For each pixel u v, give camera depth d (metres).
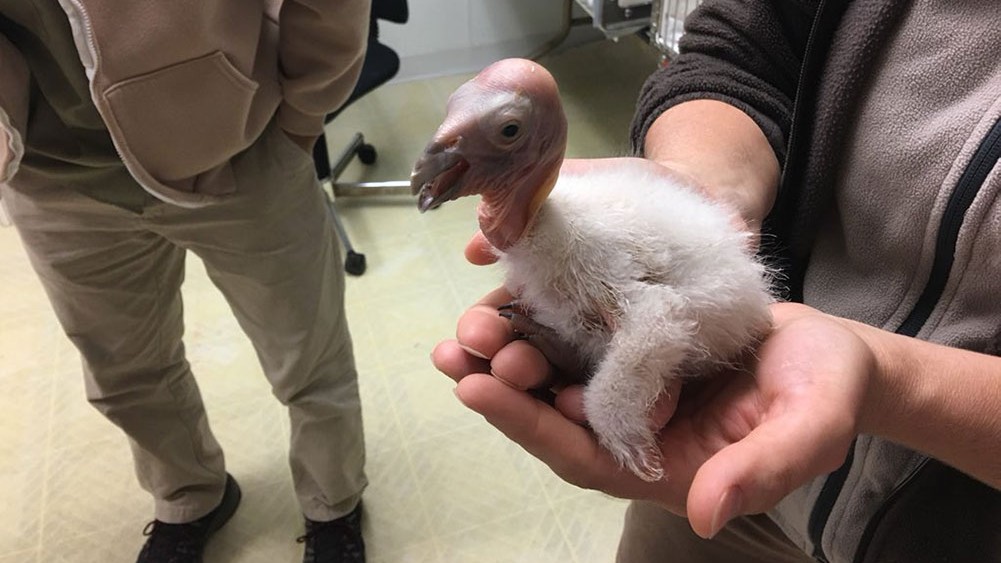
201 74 0.79
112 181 0.87
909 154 0.54
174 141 0.81
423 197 0.45
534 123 0.44
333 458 1.20
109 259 0.94
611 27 1.92
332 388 1.16
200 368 1.58
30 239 0.92
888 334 0.49
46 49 0.77
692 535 0.79
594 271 0.46
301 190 0.99
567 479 0.49
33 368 1.58
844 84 0.57
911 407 0.45
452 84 2.49
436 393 1.54
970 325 0.54
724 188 0.60
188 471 1.21
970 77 0.52
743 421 0.46
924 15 0.54
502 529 1.33
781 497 0.38
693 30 0.74
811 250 0.67
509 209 0.47
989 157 0.50
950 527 0.58
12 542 1.32
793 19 0.67
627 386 0.46
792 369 0.43
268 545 1.32
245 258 0.98
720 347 0.47
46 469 1.41
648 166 0.56
